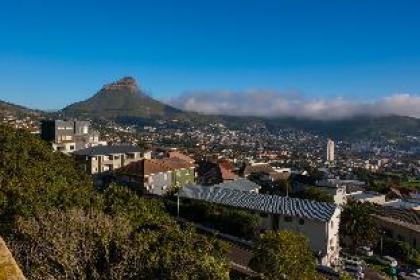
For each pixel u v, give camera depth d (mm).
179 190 78312
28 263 24031
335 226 67625
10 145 56531
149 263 25781
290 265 41094
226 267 31031
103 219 30188
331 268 59562
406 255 76625
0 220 31172
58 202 36188
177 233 33000
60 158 65125
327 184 111812
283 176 152500
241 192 76312
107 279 24625
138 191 89188
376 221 89875
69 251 24203
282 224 66688
